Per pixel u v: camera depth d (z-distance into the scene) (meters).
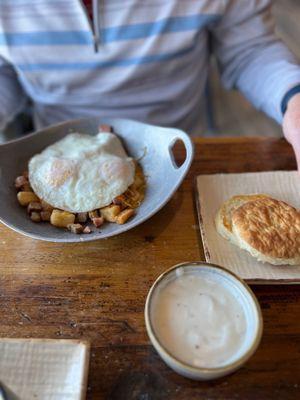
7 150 0.35
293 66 0.43
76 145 0.36
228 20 0.48
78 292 0.28
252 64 0.47
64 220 0.31
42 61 0.47
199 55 0.51
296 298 0.28
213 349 0.22
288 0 0.86
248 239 0.28
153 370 0.24
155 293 0.24
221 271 0.25
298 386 0.23
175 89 0.51
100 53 0.46
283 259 0.28
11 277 0.29
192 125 0.57
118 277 0.29
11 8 0.44
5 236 0.31
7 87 0.51
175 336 0.23
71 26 0.45
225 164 0.38
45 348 0.23
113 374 0.24
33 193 0.33
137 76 0.48
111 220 0.32
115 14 0.44
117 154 0.36
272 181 0.35
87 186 0.32
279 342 0.25
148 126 0.37
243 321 0.23
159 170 0.35
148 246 0.31
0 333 0.26
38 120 0.55
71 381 0.22
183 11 0.45
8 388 0.22
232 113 0.84
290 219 0.30
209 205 0.33
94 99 0.50
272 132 0.80
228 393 0.23
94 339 0.25
